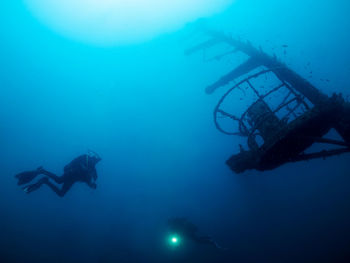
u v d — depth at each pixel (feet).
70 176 18.08
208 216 51.19
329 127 17.08
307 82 18.67
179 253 45.65
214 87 26.71
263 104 19.81
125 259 47.16
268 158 17.80
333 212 45.88
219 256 43.86
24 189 16.65
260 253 42.83
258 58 23.70
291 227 45.24
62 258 50.11
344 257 37.29
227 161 21.54
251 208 50.65
